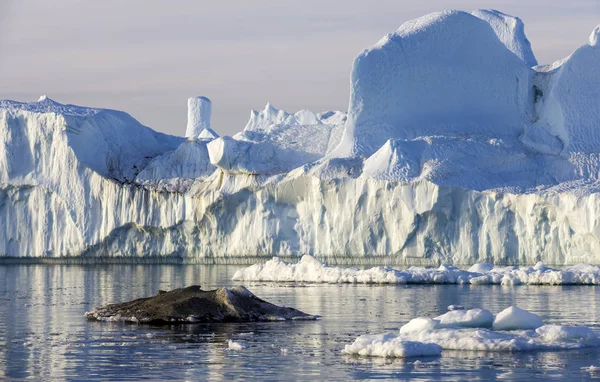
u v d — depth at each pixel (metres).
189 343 99.19
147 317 118.31
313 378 79.44
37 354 92.62
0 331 110.50
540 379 78.25
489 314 100.69
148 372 82.62
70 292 175.12
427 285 188.38
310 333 106.94
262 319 119.19
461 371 81.69
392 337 95.62
